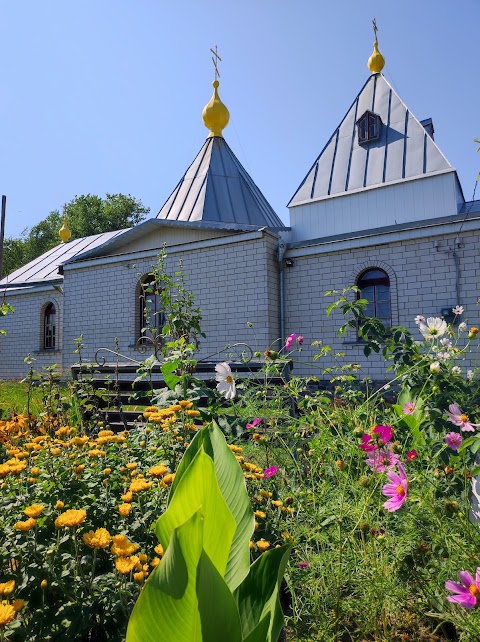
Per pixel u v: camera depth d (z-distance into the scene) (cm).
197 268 1159
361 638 178
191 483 91
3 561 166
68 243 2050
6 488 200
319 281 1084
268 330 1062
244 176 1523
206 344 1126
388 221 1216
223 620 81
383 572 173
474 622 153
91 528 185
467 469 213
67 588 152
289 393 315
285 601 212
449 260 963
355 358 1014
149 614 79
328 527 202
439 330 314
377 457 194
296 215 1337
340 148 1360
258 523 213
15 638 141
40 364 1552
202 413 329
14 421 384
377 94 1383
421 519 182
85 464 229
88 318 1319
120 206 4272
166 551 81
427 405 252
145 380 547
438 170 1170
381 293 1046
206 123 1573
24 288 1620
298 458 260
